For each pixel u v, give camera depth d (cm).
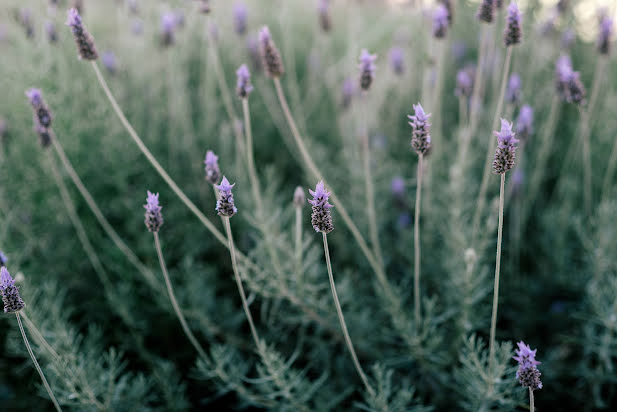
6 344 58
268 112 90
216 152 79
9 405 57
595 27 81
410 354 58
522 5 77
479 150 76
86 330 64
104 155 70
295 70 104
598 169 74
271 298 64
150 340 63
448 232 64
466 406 53
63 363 50
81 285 66
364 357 61
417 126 47
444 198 69
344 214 55
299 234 55
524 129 61
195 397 60
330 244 71
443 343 61
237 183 72
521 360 43
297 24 121
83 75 75
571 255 68
